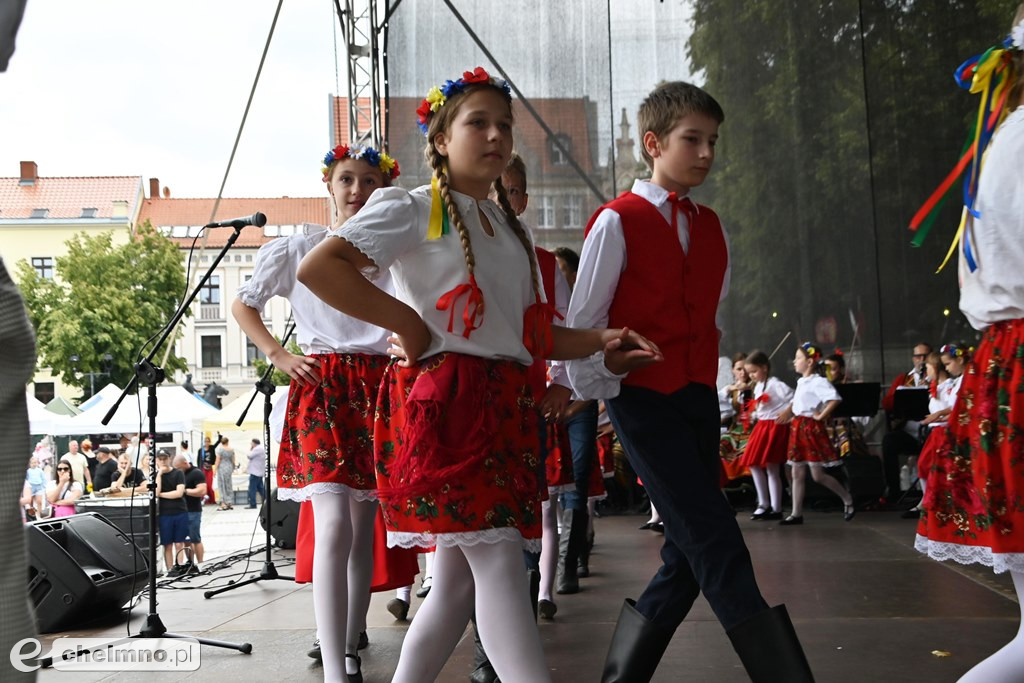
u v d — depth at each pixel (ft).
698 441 7.89
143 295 86.33
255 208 153.79
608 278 7.82
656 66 30.76
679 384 7.73
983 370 6.82
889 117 33.04
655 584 7.91
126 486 34.22
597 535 23.77
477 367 6.27
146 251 87.51
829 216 32.32
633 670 7.80
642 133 8.29
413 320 6.13
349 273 5.95
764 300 32.35
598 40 27.12
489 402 6.25
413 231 6.27
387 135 26.12
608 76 27.14
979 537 6.80
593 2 27.12
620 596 14.53
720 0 32.04
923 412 28.53
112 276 85.30
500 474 6.22
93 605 14.35
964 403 6.99
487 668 9.60
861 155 32.37
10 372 4.14
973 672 6.44
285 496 9.85
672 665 10.11
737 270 32.37
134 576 15.31
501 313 6.42
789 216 32.35
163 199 154.71
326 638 8.96
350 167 10.43
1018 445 6.57
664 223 7.97
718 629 11.73
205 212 152.25
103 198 118.52
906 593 14.16
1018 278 6.55
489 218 6.66
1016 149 6.56
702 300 7.97
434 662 6.39
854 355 32.04
